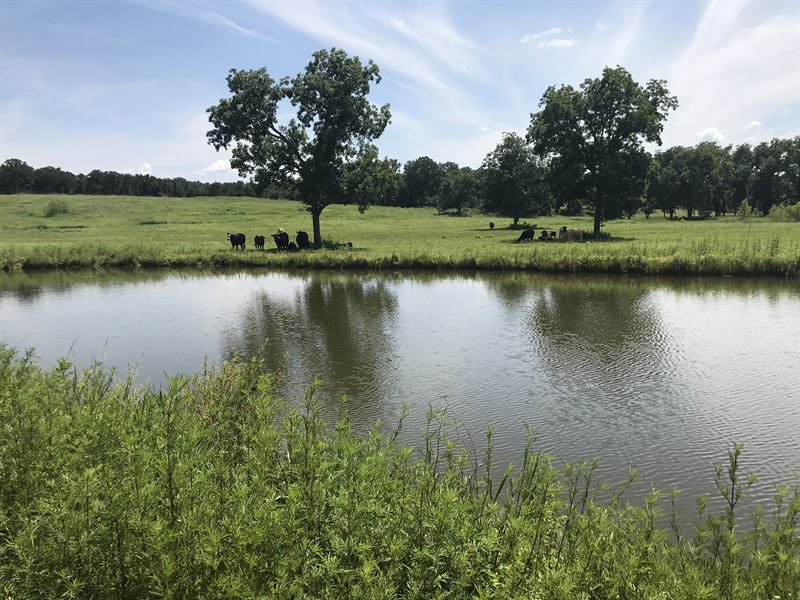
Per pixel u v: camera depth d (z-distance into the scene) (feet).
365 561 9.55
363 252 125.08
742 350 50.11
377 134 153.17
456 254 114.11
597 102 164.96
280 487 13.29
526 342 54.90
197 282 103.86
